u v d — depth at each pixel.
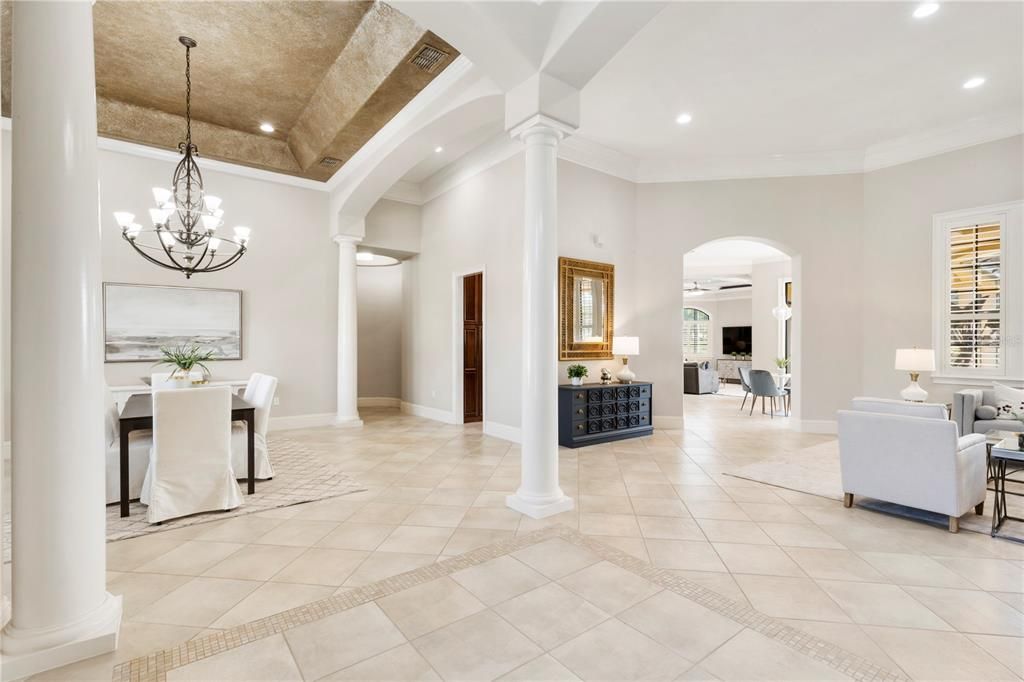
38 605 1.74
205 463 3.24
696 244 6.29
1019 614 2.06
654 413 6.39
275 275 6.23
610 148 5.88
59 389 1.75
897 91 4.45
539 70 3.10
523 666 1.74
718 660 1.77
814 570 2.46
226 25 3.76
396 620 2.02
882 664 1.74
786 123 5.13
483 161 6.09
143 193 5.38
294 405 6.37
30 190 1.72
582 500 3.53
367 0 3.47
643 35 3.62
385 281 8.74
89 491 1.83
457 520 3.14
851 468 3.33
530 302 3.29
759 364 10.30
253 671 1.72
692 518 3.17
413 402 7.65
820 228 6.03
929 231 5.40
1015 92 4.46
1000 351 4.95
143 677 1.69
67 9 1.77
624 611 2.09
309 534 2.91
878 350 5.78
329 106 4.80
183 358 4.78
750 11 3.35
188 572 2.44
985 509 3.39
